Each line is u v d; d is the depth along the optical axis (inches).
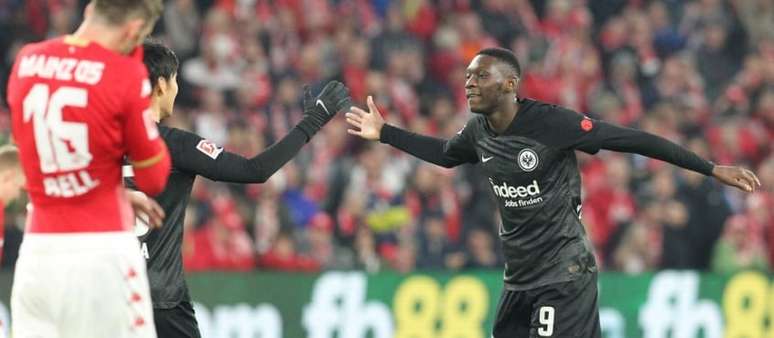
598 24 2699.3
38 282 749.9
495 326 1040.8
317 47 2277.3
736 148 2399.1
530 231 999.0
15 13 2169.0
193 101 2133.4
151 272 877.8
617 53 2568.9
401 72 2331.4
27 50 750.5
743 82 2561.5
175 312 893.2
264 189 1814.7
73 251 744.3
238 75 2169.0
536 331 994.7
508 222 1011.3
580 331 989.8
